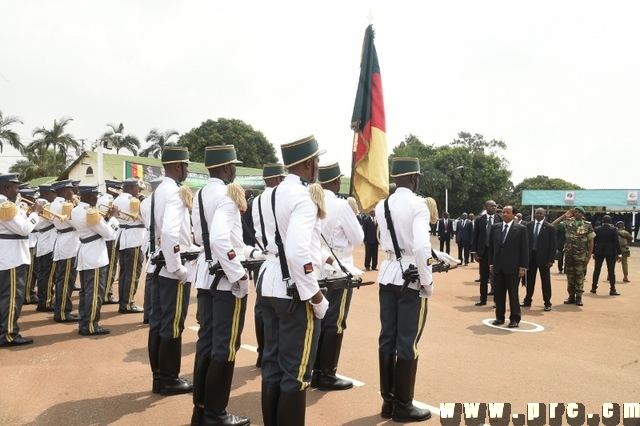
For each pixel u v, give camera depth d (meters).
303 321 3.35
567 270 10.20
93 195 6.98
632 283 13.78
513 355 6.31
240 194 4.08
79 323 7.06
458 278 13.70
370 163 7.96
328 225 5.11
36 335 6.94
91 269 6.91
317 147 3.61
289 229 3.22
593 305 10.10
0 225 6.33
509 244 7.89
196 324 7.69
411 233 4.36
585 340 7.13
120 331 7.19
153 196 4.92
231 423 4.05
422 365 5.84
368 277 13.57
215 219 3.88
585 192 33.22
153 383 4.91
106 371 5.49
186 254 4.73
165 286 4.71
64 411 4.45
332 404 4.68
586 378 5.48
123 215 8.44
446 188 47.41
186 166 5.02
